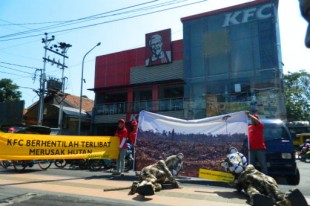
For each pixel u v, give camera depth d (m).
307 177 11.21
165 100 26.12
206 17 25.05
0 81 39.16
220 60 23.88
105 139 10.59
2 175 9.70
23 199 6.02
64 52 30.88
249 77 22.55
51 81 29.56
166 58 26.95
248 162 8.23
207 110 23.53
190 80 24.81
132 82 28.80
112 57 30.59
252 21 23.16
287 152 8.97
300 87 44.16
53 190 6.95
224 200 5.96
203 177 8.62
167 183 7.61
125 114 27.88
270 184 5.56
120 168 10.03
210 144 8.85
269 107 21.39
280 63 22.22
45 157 9.64
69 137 10.10
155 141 9.70
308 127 32.09
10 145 9.06
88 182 8.29
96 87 30.75
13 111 29.23
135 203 5.66
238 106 22.38
